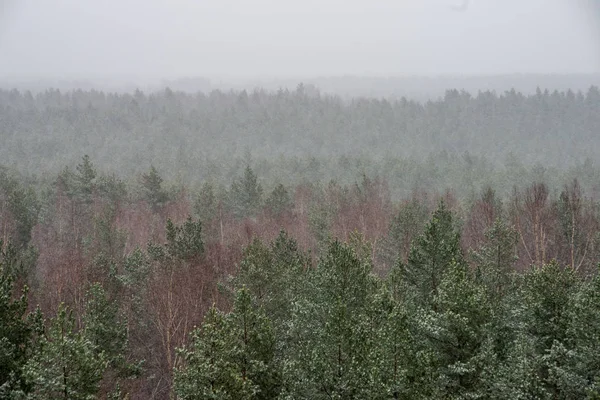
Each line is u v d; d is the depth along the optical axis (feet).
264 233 171.01
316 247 168.14
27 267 122.62
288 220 191.31
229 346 59.72
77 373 55.21
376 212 199.31
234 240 163.63
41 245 180.96
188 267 110.11
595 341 59.52
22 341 61.57
